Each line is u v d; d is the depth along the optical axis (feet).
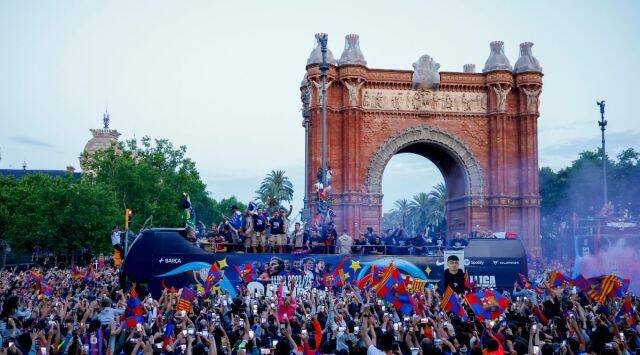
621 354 56.13
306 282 132.16
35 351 61.82
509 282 143.23
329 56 231.09
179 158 359.87
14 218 309.63
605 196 205.77
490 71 240.53
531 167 237.25
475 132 241.76
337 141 231.09
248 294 110.11
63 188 291.79
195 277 127.24
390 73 237.04
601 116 209.56
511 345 58.34
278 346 49.83
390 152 234.58
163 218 341.00
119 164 332.60
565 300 99.96
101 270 197.06
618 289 95.96
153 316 84.53
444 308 86.02
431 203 556.92
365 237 154.61
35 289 127.54
